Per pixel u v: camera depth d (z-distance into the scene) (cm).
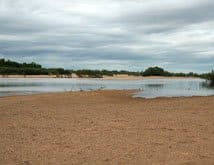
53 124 1314
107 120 1415
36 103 2258
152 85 6588
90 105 2130
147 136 1081
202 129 1198
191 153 878
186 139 1038
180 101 2353
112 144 973
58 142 998
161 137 1066
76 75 16400
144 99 2720
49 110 1812
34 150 909
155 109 1839
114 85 6481
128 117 1508
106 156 853
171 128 1217
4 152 889
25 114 1633
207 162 802
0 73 14875
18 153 879
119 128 1219
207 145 963
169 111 1738
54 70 16300
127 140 1023
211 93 3847
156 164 788
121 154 870
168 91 4269
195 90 4525
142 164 789
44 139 1040
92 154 871
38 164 790
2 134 1118
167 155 861
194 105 2030
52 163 798
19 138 1056
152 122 1355
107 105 2122
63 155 862
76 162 805
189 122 1351
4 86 5666
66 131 1166
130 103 2289
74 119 1449
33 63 16450
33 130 1188
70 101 2455
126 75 17038
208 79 9738
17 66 15900
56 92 3612
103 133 1128
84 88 5006
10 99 2584
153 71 17175
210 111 1722
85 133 1128
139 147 940
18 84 6712
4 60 15762
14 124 1318
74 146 951
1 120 1427
